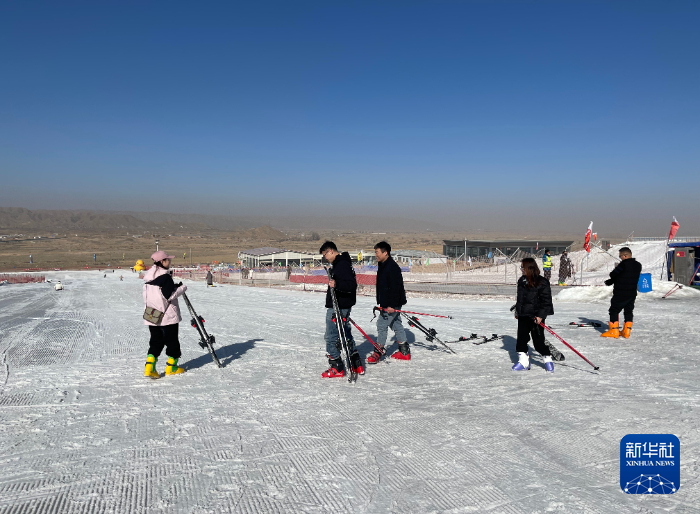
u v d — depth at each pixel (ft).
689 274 55.47
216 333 33.12
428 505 9.46
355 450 12.34
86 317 44.62
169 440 13.20
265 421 14.70
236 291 85.46
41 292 91.56
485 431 13.53
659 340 26.78
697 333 28.60
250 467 11.39
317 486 10.37
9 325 38.81
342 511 9.29
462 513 9.14
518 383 18.70
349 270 20.04
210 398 17.29
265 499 9.82
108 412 15.75
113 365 23.11
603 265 104.47
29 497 9.98
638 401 15.99
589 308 43.55
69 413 15.67
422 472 10.99
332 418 14.89
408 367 21.91
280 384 19.19
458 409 15.57
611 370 20.44
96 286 114.83
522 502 9.53
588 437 12.92
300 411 15.64
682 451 11.82
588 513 9.09
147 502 9.73
